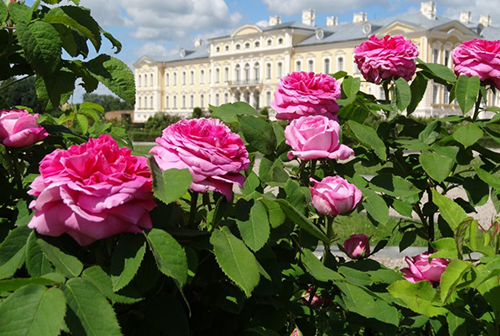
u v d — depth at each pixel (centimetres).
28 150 121
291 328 128
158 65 6400
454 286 98
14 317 72
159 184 87
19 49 117
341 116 182
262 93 5356
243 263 92
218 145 98
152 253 88
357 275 129
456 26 4241
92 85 120
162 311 96
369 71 180
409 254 491
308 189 136
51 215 84
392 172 179
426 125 186
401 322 147
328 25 5331
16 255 88
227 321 115
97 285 84
